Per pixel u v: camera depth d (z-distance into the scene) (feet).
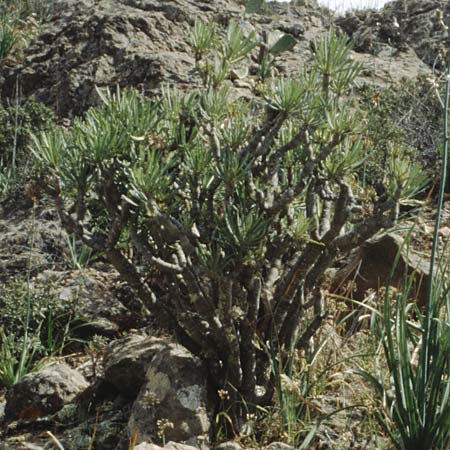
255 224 9.25
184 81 20.84
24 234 16.16
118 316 13.76
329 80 10.24
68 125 21.31
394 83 21.06
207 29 10.62
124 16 22.90
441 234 14.93
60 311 13.62
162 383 9.66
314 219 10.01
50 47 23.66
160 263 9.39
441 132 18.33
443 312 10.36
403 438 8.93
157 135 10.05
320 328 10.89
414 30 24.45
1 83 23.35
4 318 13.62
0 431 10.66
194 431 9.47
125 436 9.60
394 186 9.67
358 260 13.00
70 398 10.85
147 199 9.16
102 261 15.70
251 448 9.39
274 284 10.36
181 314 9.84
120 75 21.70
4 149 19.92
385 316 9.09
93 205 10.83
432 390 8.78
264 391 10.19
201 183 9.94
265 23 24.16
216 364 9.93
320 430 9.58
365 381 10.34
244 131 9.91
